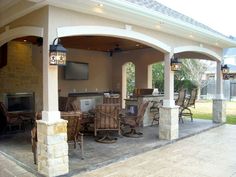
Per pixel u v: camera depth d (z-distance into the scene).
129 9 5.12
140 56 12.12
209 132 8.59
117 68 13.16
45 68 4.57
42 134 4.55
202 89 21.73
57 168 4.52
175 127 7.29
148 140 7.08
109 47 11.34
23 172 4.72
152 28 6.57
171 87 7.29
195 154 6.00
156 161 5.48
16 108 8.87
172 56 7.37
